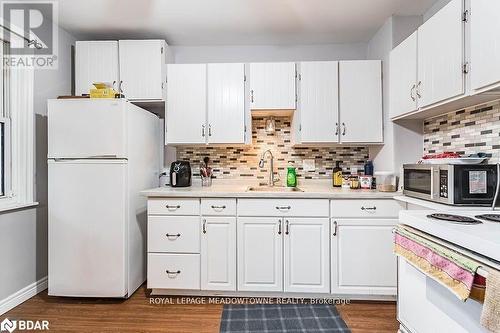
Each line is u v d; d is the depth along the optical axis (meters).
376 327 1.89
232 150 2.96
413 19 2.37
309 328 1.88
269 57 2.96
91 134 2.20
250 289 2.27
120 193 2.21
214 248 2.27
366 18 2.43
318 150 2.90
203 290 2.31
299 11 2.31
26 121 2.27
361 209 2.21
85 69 2.65
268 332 1.83
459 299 1.00
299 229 2.24
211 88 2.64
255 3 2.19
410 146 2.38
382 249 2.20
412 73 2.02
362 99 2.55
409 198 2.01
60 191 2.22
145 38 2.80
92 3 2.18
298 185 2.87
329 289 2.23
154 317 2.02
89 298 2.29
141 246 2.50
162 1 2.16
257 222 2.25
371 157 2.83
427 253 1.13
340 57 2.94
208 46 2.97
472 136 1.85
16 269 2.17
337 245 2.22
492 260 0.91
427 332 1.22
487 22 1.35
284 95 2.60
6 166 2.16
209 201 2.27
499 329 0.80
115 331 1.85
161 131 2.97
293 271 2.24
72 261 2.22
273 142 2.93
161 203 2.29
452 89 1.60
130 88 2.65
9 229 2.11
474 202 1.57
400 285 1.46
